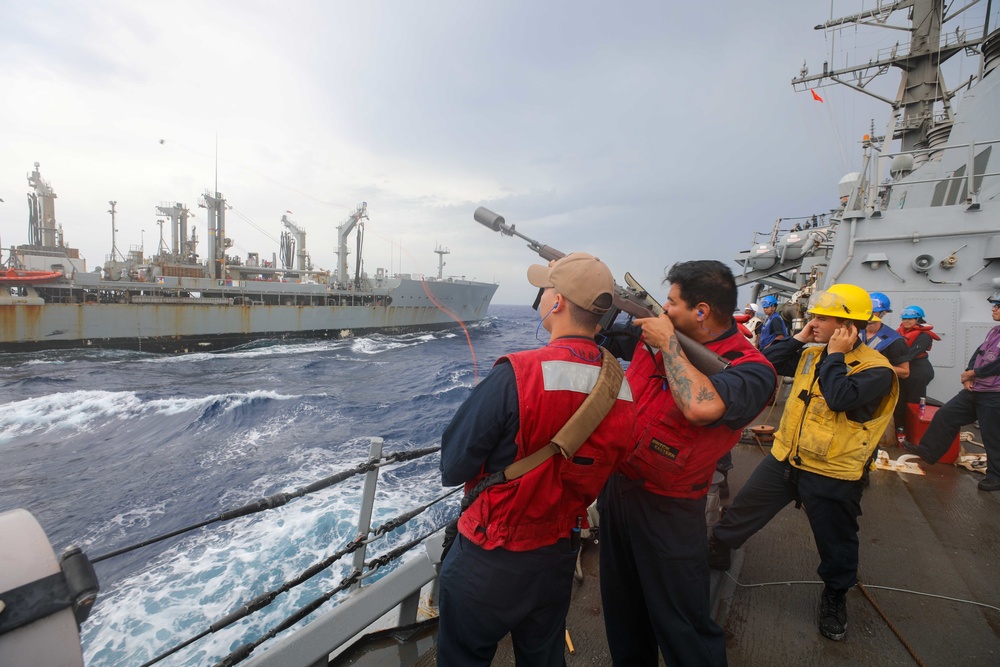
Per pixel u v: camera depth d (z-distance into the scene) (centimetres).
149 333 3028
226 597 517
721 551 268
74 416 1588
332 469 1007
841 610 235
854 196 712
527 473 125
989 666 216
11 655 72
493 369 133
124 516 832
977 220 604
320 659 202
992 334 434
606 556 199
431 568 252
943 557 313
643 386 187
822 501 229
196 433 1345
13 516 90
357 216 4200
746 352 171
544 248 213
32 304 2662
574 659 220
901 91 1151
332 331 3850
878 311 458
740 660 221
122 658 443
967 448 538
